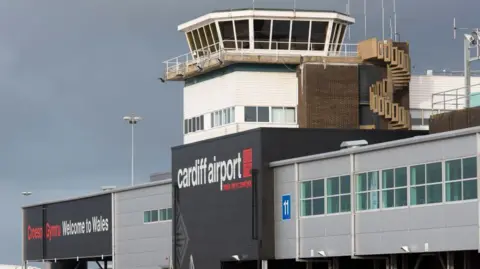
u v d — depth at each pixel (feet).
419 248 447.01
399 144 457.68
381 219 469.98
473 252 447.42
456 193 427.74
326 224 505.25
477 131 416.26
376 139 569.23
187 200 612.70
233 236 563.48
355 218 485.56
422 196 446.19
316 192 513.45
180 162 619.67
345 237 492.54
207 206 590.14
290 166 531.91
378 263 503.61
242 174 556.92
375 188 474.49
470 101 536.01
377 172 473.26
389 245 464.24
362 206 482.69
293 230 527.81
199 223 598.34
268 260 553.64
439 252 448.24
